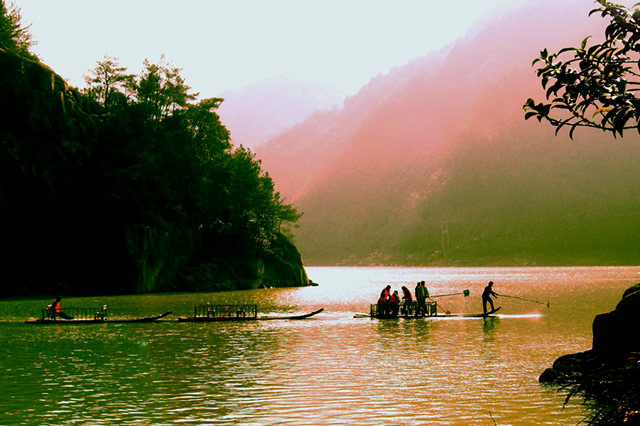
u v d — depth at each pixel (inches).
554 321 1298.0
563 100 255.3
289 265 4271.7
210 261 3590.1
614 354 570.6
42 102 2888.8
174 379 631.8
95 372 676.7
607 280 4271.7
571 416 463.5
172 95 3853.3
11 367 714.2
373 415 474.0
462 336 1032.2
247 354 826.2
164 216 3351.4
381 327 1223.5
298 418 465.4
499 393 552.7
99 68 3806.6
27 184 2842.0
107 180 3088.1
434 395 546.6
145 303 2214.6
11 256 2785.4
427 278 5826.8
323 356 803.4
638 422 306.0
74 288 2903.5
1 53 2824.8
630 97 237.6
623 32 241.0
